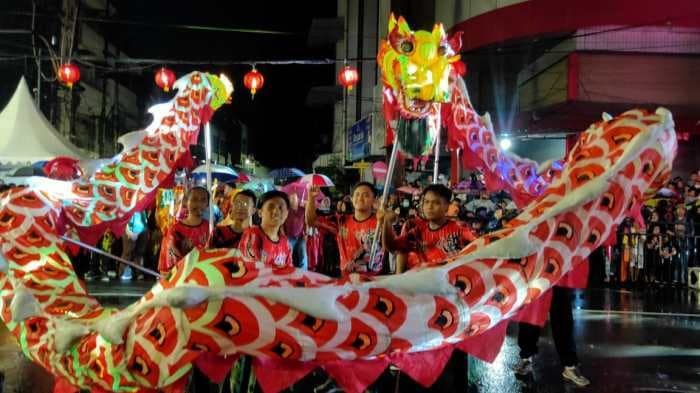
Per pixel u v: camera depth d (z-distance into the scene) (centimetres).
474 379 615
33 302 385
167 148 593
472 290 335
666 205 1330
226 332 302
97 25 2398
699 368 656
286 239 502
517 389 583
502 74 1934
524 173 662
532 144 1853
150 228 1352
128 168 561
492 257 344
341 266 579
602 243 374
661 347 746
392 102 534
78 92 2166
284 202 482
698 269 1254
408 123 523
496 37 1653
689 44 1529
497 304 343
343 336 307
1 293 409
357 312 311
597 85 1555
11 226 434
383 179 1330
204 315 302
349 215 588
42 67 2008
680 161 1584
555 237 359
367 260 562
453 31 1812
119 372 329
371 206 573
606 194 370
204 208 569
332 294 307
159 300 305
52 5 1992
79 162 553
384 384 587
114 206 538
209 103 646
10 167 1351
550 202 376
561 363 662
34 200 456
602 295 1153
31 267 418
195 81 632
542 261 354
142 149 577
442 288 324
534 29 1573
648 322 897
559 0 1530
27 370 618
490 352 372
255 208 552
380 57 518
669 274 1303
